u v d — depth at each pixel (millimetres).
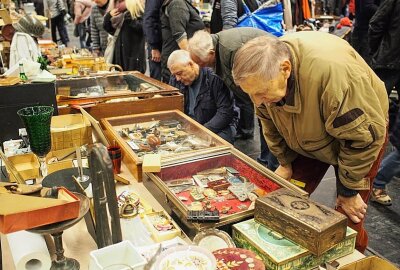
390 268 1028
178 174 1572
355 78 1368
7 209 932
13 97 1772
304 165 1956
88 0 6582
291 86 1425
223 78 2275
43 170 1553
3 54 3750
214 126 2604
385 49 3195
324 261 1102
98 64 3348
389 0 3082
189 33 3408
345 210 1620
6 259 1120
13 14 4887
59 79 2559
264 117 1802
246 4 3496
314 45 1415
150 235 1213
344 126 1380
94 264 928
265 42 1317
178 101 2295
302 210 1119
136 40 4098
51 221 962
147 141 1855
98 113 2115
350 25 5496
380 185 2922
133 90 2430
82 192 1183
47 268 1045
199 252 979
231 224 1220
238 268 973
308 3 5676
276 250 1060
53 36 7426
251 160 1583
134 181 1621
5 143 1755
